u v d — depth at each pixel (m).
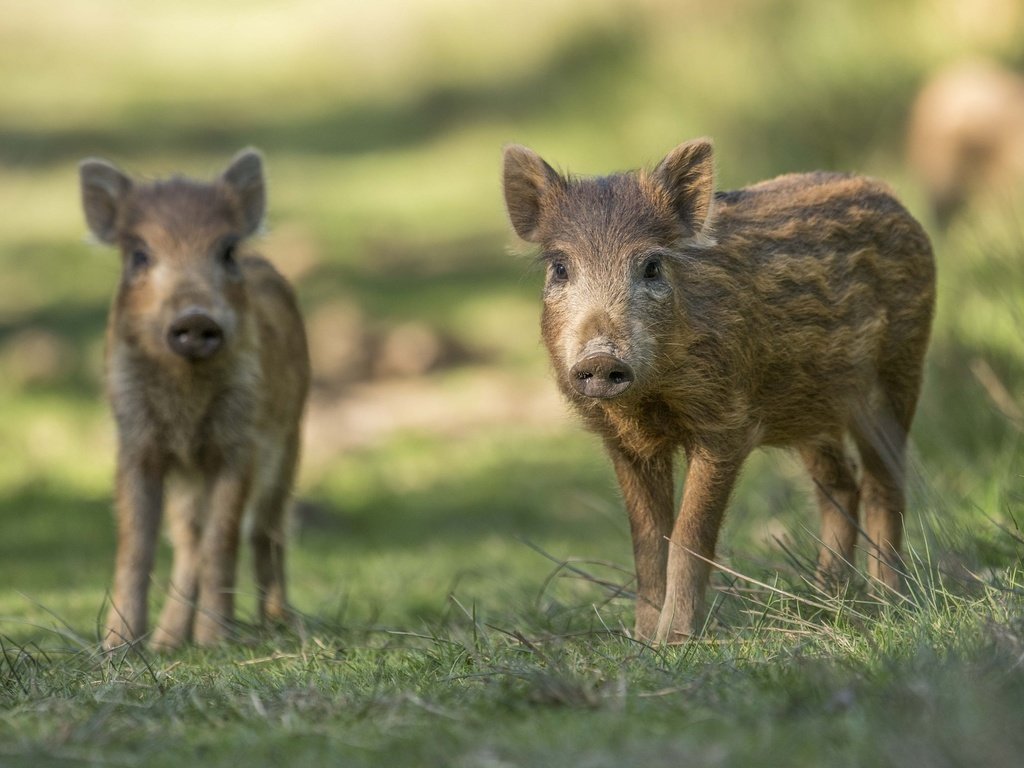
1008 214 21.02
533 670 9.81
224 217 16.25
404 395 33.41
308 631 14.09
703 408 12.36
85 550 23.20
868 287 13.45
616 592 13.34
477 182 50.12
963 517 13.89
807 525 15.25
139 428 16.02
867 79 31.70
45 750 8.59
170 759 8.41
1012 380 17.33
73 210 47.41
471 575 18.58
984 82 28.97
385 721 8.94
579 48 50.56
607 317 11.70
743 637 11.10
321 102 63.12
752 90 33.91
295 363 17.83
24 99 63.59
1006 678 8.32
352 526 25.00
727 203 13.18
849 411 13.53
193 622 15.98
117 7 87.06
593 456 27.84
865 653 9.69
